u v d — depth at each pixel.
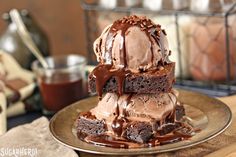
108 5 0.77
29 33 0.84
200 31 0.72
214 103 0.59
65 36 1.18
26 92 0.74
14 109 0.73
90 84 0.54
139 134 0.52
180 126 0.55
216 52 0.71
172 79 0.54
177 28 0.72
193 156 0.50
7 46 0.84
